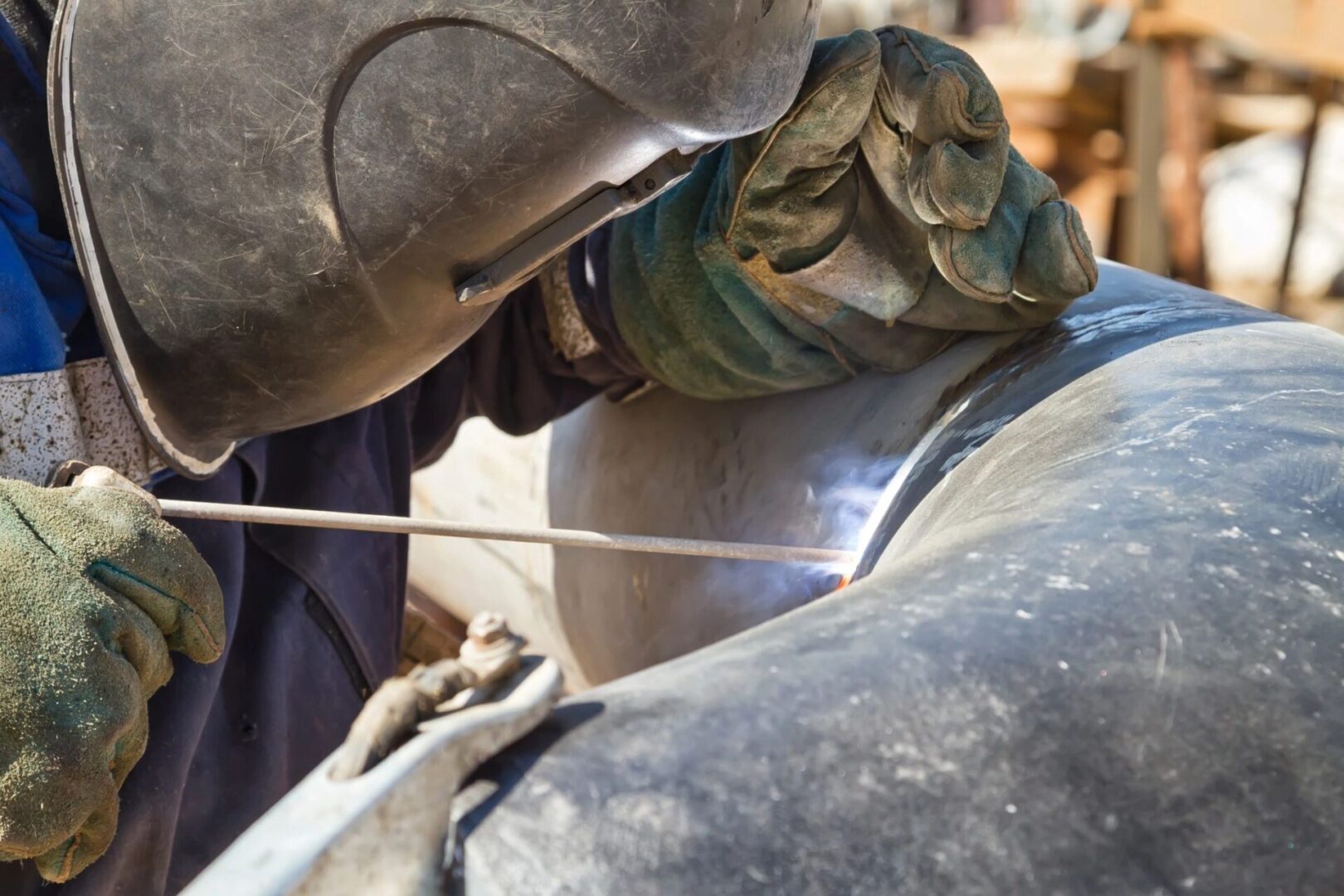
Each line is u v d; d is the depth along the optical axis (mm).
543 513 1967
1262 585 789
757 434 1567
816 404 1516
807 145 1302
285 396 1311
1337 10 4754
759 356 1513
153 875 1388
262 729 1505
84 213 1228
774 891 640
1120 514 858
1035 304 1359
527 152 1132
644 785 673
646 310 1583
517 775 681
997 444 1128
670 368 1604
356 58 1114
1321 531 835
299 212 1180
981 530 895
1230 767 698
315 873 599
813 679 732
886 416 1409
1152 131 5051
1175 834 673
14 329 1212
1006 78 5336
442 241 1193
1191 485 883
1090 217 5379
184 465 1355
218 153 1171
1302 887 661
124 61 1168
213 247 1213
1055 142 5383
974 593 796
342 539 1583
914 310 1391
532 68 1094
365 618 1619
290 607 1533
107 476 1122
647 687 749
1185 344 1165
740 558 1346
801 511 1437
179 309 1252
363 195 1166
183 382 1304
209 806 1485
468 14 1082
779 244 1373
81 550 1026
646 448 1743
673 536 1634
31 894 1296
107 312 1258
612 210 1209
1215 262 6176
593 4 1062
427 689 670
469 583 2227
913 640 758
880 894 644
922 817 669
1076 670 736
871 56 1248
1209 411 991
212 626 1111
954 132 1267
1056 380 1194
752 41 1099
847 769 683
